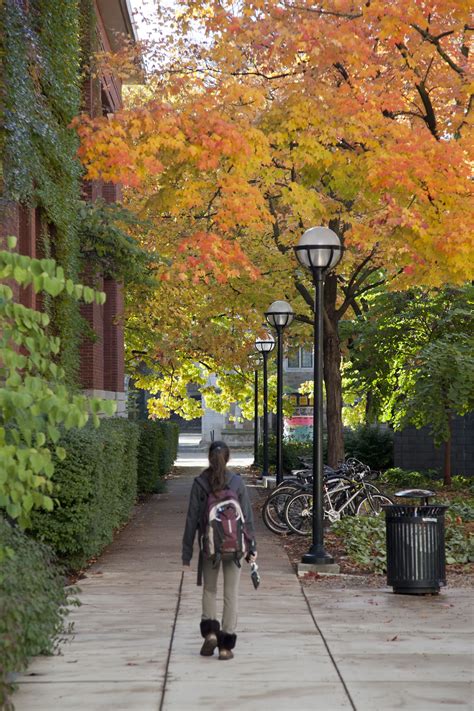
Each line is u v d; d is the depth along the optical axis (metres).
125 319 32.84
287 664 9.83
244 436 79.75
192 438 92.31
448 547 18.25
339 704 8.44
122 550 19.33
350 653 10.31
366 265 32.38
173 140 17.98
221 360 39.97
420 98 21.94
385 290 34.56
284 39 19.34
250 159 18.72
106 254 24.11
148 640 10.95
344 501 22.19
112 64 24.19
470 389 30.98
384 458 41.94
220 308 28.53
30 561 10.14
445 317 34.06
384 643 10.81
